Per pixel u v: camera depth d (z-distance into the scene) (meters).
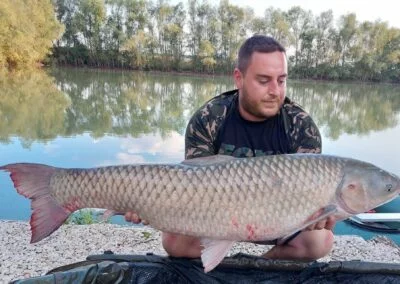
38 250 2.86
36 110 12.93
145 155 7.51
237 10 41.09
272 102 2.05
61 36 37.50
